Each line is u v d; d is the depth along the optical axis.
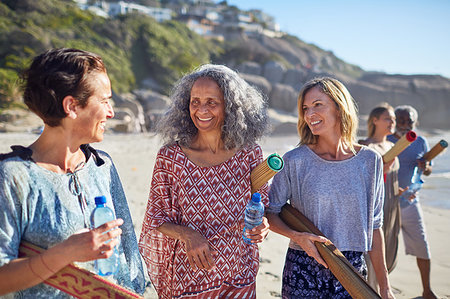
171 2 124.44
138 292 1.70
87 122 1.40
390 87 61.50
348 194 2.16
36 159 1.36
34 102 1.32
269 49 92.69
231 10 121.38
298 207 2.28
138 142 19.61
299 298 2.16
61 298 1.35
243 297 2.08
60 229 1.33
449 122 57.53
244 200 2.08
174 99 2.15
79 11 53.69
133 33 54.06
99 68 1.41
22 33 41.47
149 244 2.09
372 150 2.24
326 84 2.22
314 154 2.23
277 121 43.47
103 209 1.42
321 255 2.03
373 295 1.82
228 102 2.04
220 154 2.10
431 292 3.50
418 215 3.59
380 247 2.27
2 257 1.19
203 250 1.84
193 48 61.78
